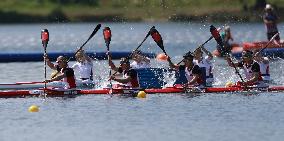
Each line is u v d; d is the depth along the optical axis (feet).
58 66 293.23
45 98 279.28
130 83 288.10
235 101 269.03
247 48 447.83
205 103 265.75
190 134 216.54
